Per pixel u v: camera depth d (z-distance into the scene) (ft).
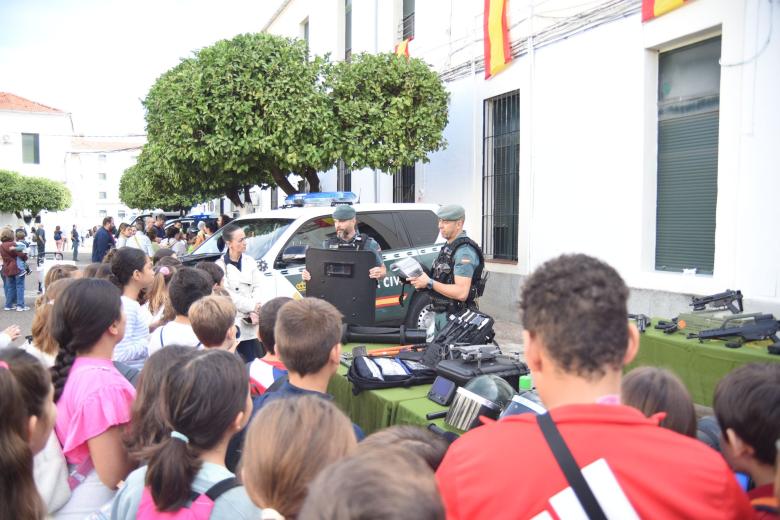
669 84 21.66
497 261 30.71
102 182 198.39
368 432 10.87
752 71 17.98
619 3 22.61
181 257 25.57
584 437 3.90
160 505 5.42
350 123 31.68
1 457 5.09
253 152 31.01
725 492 3.78
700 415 14.29
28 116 123.24
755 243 18.03
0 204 104.47
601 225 23.93
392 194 41.42
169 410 5.77
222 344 10.03
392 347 14.02
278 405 5.05
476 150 32.09
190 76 30.78
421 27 37.14
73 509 7.27
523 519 3.81
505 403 8.70
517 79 28.68
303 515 2.84
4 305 41.52
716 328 14.11
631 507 3.70
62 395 7.51
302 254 21.84
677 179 21.50
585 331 4.04
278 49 31.04
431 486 2.93
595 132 24.09
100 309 7.77
